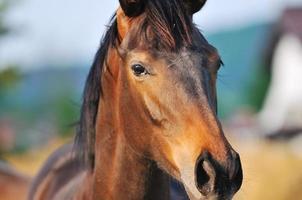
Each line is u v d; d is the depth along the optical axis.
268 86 55.25
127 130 7.58
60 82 46.62
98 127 8.03
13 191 11.95
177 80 7.16
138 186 7.80
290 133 45.44
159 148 7.36
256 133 45.84
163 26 7.29
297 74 55.19
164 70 7.20
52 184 9.71
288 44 56.00
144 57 7.25
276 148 24.55
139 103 7.38
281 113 53.12
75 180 9.31
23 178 12.18
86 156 8.27
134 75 7.34
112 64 7.76
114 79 7.77
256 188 20.42
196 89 7.13
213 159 6.85
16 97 45.84
